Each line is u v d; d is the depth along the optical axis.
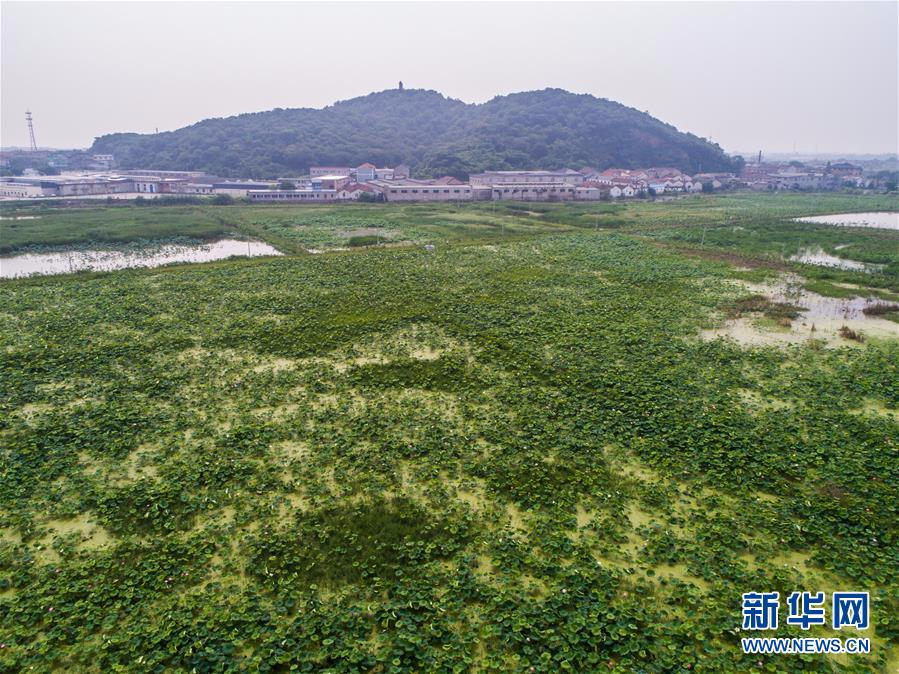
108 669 9.09
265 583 11.02
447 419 17.62
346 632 9.82
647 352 23.12
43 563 11.58
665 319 27.70
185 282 34.84
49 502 13.40
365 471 14.77
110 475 14.61
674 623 9.98
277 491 13.97
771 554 11.73
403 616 10.12
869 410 18.05
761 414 17.61
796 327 26.80
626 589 10.84
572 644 9.50
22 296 31.27
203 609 10.30
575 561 11.52
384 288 33.31
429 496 13.77
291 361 22.48
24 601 10.42
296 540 12.17
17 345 23.78
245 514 13.05
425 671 9.06
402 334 25.45
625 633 9.63
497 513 13.11
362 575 11.17
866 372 20.86
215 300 30.80
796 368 21.53
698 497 13.64
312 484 14.21
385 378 20.61
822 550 11.70
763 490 13.84
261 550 11.89
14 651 9.38
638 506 13.39
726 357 22.48
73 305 29.78
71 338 24.66
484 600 10.55
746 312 29.14
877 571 11.03
